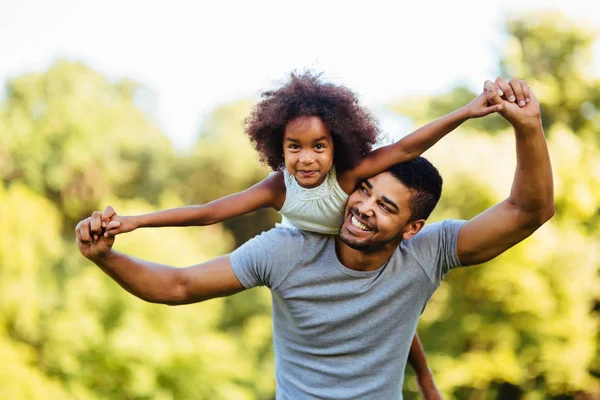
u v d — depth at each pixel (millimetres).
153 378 9180
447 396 10492
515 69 12828
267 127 2137
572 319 10195
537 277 10023
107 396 9227
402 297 2295
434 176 2219
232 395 9555
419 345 2738
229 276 2281
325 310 2301
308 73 2148
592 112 12602
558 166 10812
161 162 17562
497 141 11078
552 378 10453
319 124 2043
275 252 2271
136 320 9375
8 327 9773
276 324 2447
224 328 12250
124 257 2201
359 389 2361
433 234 2305
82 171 17062
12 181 16766
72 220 17172
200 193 17172
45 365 9562
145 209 11344
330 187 2166
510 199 2203
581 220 10922
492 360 10266
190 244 10188
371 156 2174
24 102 17750
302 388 2406
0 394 8734
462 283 10422
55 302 9922
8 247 9891
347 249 2271
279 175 2252
